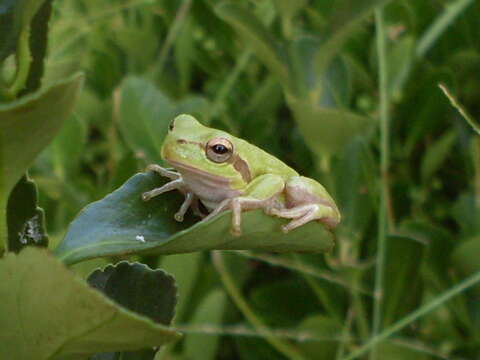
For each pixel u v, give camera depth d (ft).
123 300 0.49
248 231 0.48
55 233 0.97
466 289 0.98
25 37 0.45
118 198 0.52
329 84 1.08
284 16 0.99
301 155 1.12
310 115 0.95
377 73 1.20
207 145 0.70
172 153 0.70
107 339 0.40
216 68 1.30
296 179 0.71
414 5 1.25
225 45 1.29
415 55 1.18
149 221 0.52
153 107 0.95
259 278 1.11
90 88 1.32
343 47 1.24
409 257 0.91
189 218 0.55
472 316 0.99
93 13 1.38
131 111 0.94
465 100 1.23
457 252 0.97
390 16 1.26
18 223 0.48
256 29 0.94
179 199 0.54
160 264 0.83
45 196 1.01
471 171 1.13
